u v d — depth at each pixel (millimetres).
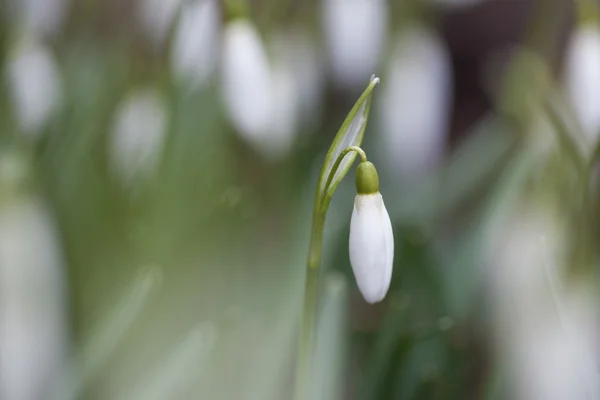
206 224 522
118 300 502
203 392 478
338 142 398
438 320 507
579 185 471
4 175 475
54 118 563
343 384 508
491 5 892
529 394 482
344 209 572
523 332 486
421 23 609
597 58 518
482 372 512
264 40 553
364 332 528
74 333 504
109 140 539
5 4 565
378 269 401
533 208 500
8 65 558
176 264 517
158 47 535
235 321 496
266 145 553
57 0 625
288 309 496
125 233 521
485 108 848
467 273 534
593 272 471
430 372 502
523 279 493
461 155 632
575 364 475
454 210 604
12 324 472
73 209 523
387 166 618
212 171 535
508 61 802
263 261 522
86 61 661
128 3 604
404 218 565
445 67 613
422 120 605
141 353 494
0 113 538
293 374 489
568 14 555
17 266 472
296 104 566
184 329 504
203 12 531
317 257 405
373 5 604
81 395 481
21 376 473
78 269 513
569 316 472
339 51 604
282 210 554
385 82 608
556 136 497
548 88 521
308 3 596
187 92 532
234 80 496
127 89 537
